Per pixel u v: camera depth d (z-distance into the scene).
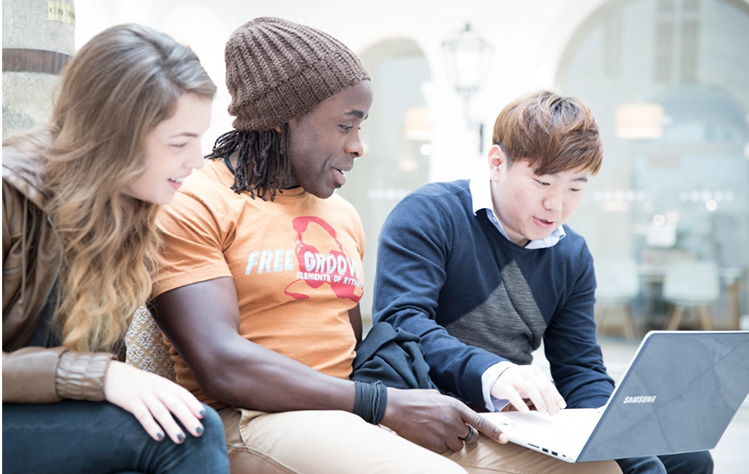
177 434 0.93
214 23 6.00
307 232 1.38
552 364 1.83
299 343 1.31
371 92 1.40
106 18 5.14
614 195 7.82
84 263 1.04
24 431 0.92
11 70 1.64
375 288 1.69
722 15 7.52
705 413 1.28
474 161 5.87
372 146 7.47
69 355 0.95
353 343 1.42
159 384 0.96
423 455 1.10
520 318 1.73
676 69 7.67
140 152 1.01
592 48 7.78
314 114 1.34
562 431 1.28
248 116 1.33
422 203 1.71
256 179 1.37
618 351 6.38
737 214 7.62
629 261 7.51
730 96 7.60
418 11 6.00
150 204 1.12
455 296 1.70
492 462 1.26
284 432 1.14
